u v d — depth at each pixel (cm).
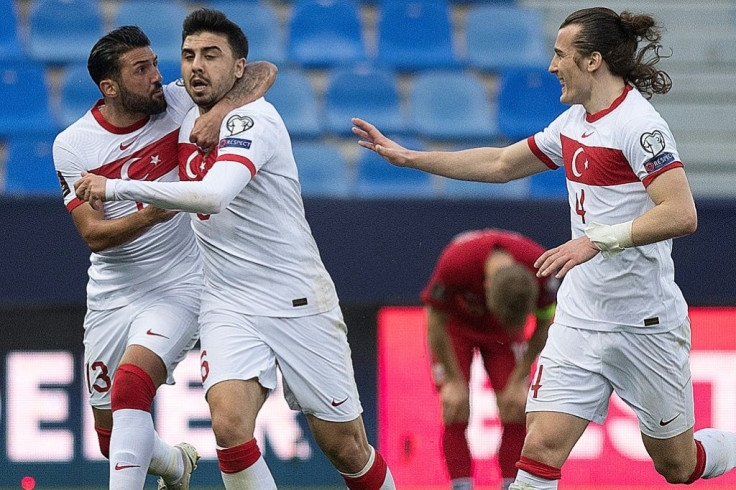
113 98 1798
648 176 1570
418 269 2594
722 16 4584
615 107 1631
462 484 2194
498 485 2581
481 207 2611
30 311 2562
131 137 1823
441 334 2231
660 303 1670
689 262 2614
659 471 1823
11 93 3838
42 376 2566
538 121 4122
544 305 2153
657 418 1725
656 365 1691
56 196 2530
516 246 2172
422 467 2584
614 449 2591
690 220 1543
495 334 2253
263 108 1680
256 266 1681
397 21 4434
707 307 2614
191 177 1720
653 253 1644
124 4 4338
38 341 2567
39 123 3816
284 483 2606
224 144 1619
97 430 1967
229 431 1612
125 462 1738
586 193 1666
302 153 3656
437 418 2597
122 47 1761
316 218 2573
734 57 4444
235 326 1672
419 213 2598
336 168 3656
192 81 1669
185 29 1692
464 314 2230
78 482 2567
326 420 1741
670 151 1566
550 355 1712
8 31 4156
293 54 4312
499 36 4500
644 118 1590
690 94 4331
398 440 2589
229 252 1681
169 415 2566
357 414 1770
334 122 4019
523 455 1702
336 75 4091
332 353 1730
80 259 2527
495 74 4338
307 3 4397
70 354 2575
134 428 1755
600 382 1697
